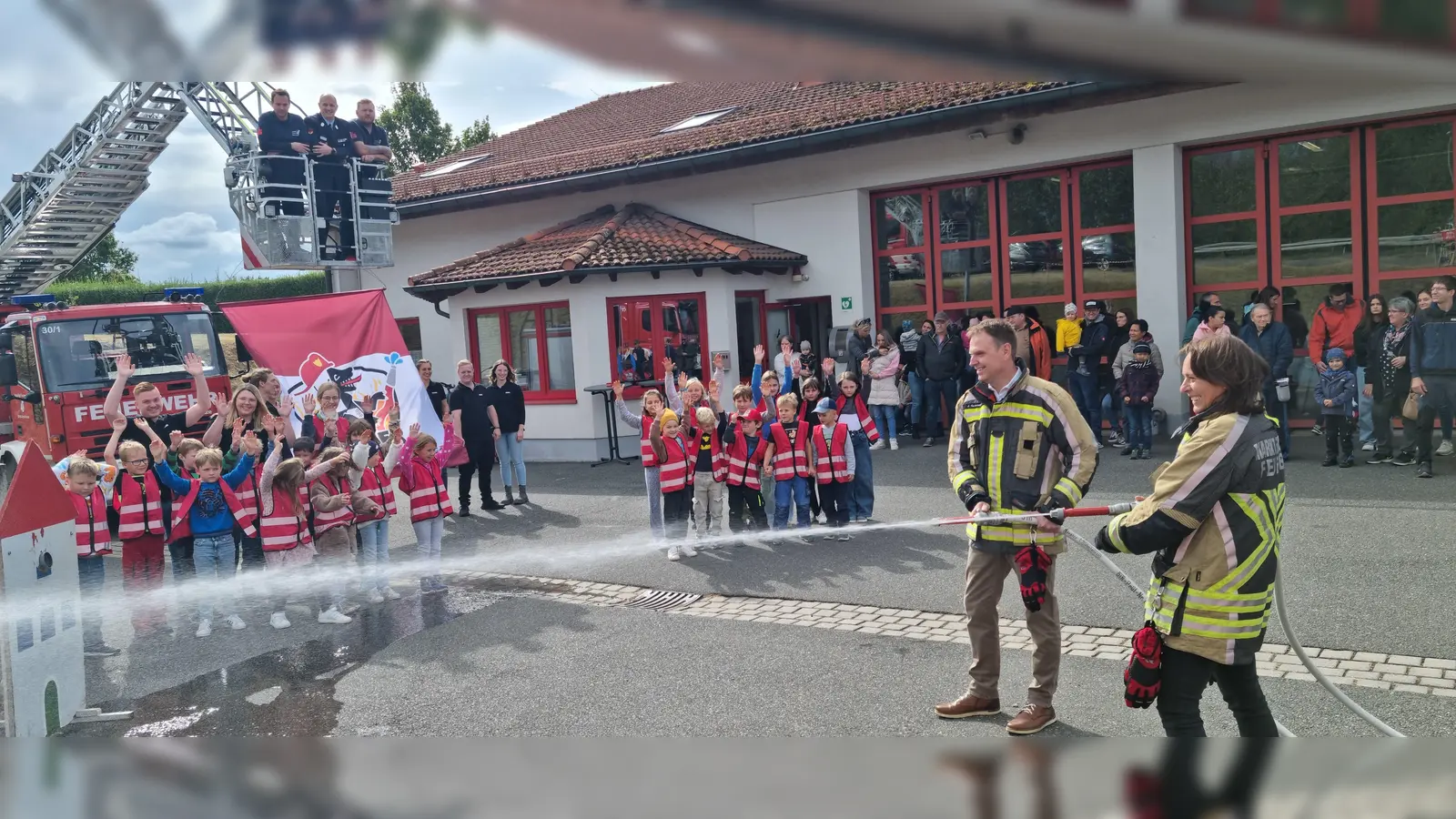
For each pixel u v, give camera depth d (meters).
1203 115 11.45
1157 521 3.05
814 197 14.41
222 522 6.72
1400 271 11.04
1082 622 5.80
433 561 7.59
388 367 9.96
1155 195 11.92
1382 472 9.15
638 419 8.55
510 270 13.95
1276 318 11.60
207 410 8.53
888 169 13.73
